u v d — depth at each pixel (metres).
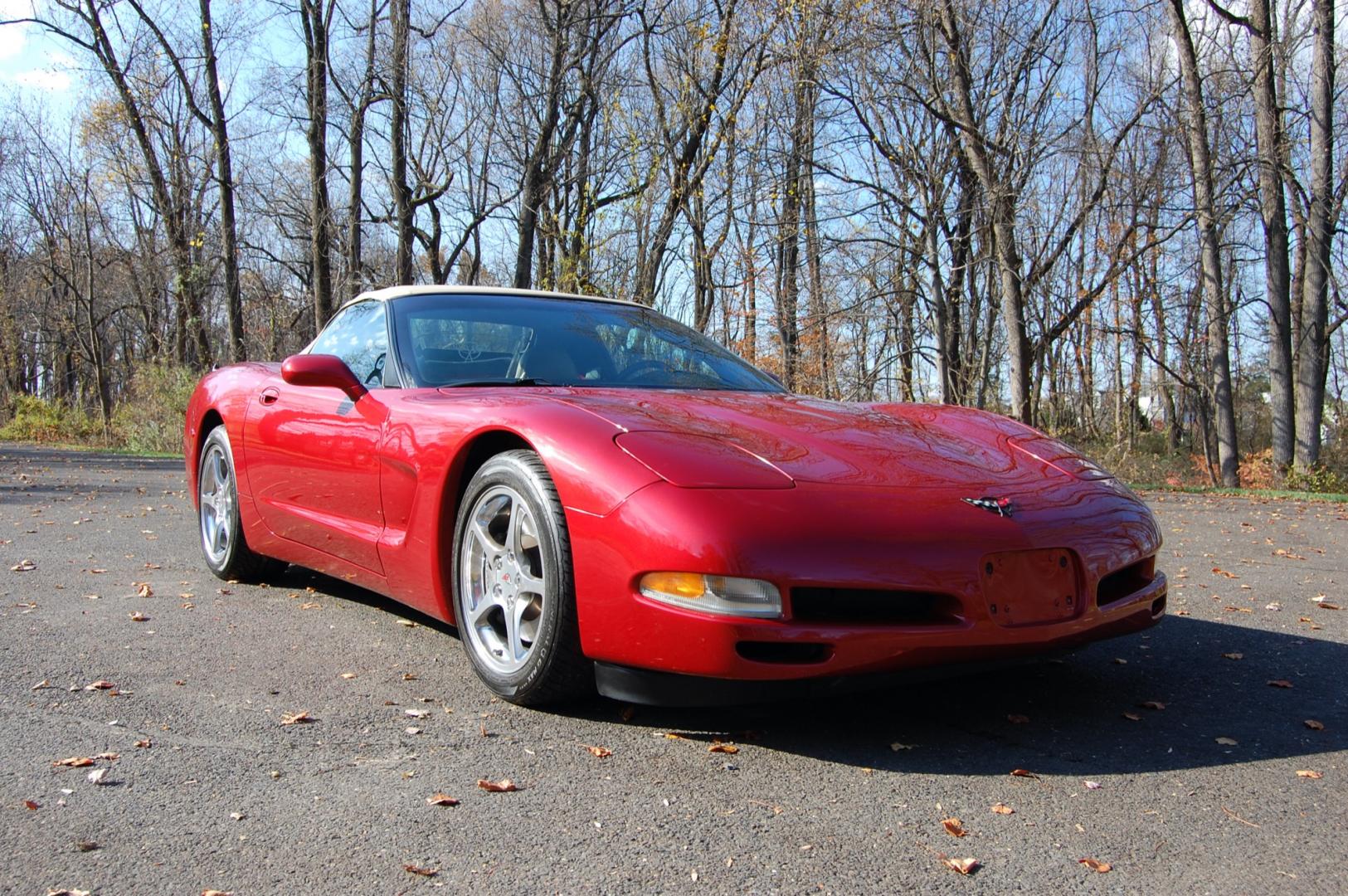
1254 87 17.25
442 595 2.84
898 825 1.86
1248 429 37.91
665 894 1.58
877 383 18.33
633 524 2.23
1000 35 15.55
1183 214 16.77
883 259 17.06
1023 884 1.63
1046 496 2.49
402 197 19.53
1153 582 2.64
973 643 2.21
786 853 1.73
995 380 21.08
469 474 2.82
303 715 2.43
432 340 3.36
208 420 4.40
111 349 44.53
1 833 1.77
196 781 2.03
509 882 1.61
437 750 2.22
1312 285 18.27
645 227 15.65
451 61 21.97
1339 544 6.38
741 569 2.11
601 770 2.11
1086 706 2.63
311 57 19.17
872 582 2.14
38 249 37.88
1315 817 1.92
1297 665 3.12
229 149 21.91
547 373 3.26
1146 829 1.86
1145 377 36.38
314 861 1.68
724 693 2.18
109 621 3.46
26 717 2.41
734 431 2.56
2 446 21.69
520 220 17.67
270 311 35.06
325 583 4.23
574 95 18.59
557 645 2.38
